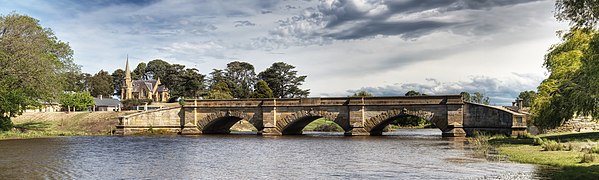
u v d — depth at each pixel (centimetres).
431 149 4006
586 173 2227
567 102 4109
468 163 2892
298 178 2442
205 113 7225
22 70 6081
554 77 4453
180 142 5244
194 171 2748
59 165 3048
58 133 6869
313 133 7700
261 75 16262
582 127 5650
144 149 4284
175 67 18825
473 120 5853
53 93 6444
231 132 8006
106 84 18625
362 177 2431
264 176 2528
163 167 2944
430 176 2408
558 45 4697
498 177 2295
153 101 16475
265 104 6825
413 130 9250
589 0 2792
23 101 6362
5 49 6025
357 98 6338
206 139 5834
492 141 4494
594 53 2970
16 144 4912
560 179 2164
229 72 17038
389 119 6378
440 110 6025
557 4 2998
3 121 6669
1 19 6259
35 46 6228
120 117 7081
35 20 6612
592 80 3023
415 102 6116
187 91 15775
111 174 2636
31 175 2591
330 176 2489
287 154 3734
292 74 15350
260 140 5566
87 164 3109
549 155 2994
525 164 2725
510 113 5391
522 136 4944
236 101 7044
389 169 2717
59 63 6844
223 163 3144
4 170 2797
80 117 8244
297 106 6656
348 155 3584
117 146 4650
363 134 6297
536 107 4519
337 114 6475
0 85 6041
